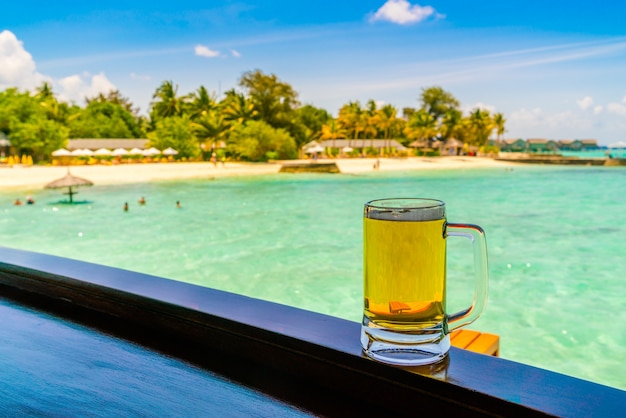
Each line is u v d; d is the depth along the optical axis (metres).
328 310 7.66
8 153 50.91
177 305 1.08
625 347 6.00
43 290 1.44
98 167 45.06
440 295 0.76
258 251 12.20
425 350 0.75
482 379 0.70
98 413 0.82
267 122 64.81
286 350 0.89
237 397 0.83
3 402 0.86
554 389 0.67
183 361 0.99
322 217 18.20
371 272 0.77
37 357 1.05
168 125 56.16
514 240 13.77
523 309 7.56
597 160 62.72
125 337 1.13
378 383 0.77
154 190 29.14
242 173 43.72
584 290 8.63
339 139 91.38
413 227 0.73
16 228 15.95
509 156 90.94
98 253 12.16
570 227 16.03
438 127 96.12
